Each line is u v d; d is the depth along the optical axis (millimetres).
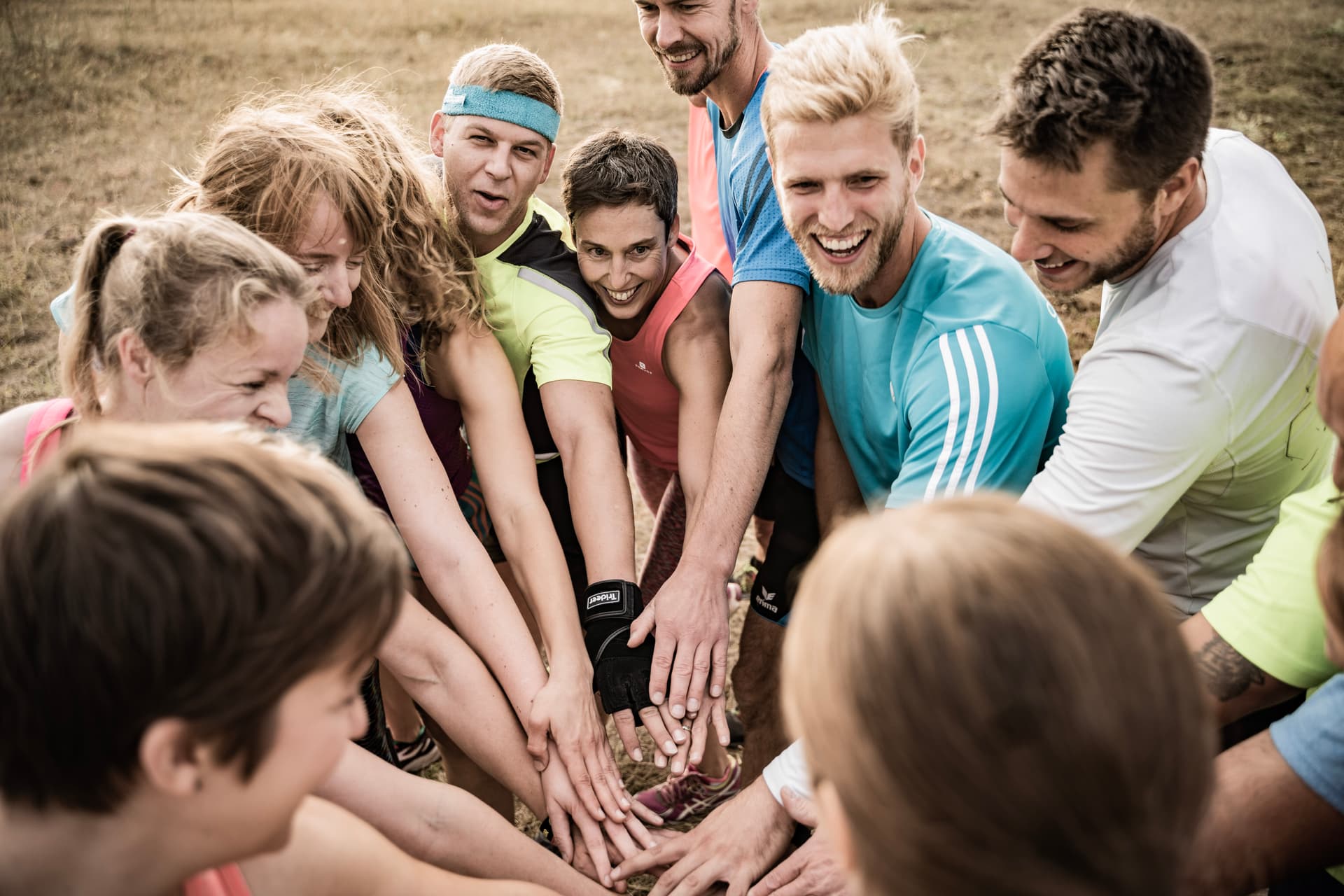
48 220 6043
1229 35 9453
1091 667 653
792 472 2523
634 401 2555
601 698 2029
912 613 673
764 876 1722
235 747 778
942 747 657
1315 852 1225
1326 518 1420
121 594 715
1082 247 1713
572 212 2266
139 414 1491
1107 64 1572
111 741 752
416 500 1924
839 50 1810
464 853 1543
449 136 2203
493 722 1854
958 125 7773
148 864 838
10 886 816
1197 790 694
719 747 2771
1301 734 1208
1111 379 1712
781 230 2168
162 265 1399
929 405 1921
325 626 784
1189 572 1921
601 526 2121
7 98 7969
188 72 8633
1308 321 1687
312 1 11078
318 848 1149
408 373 2121
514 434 2125
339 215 1720
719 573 2064
